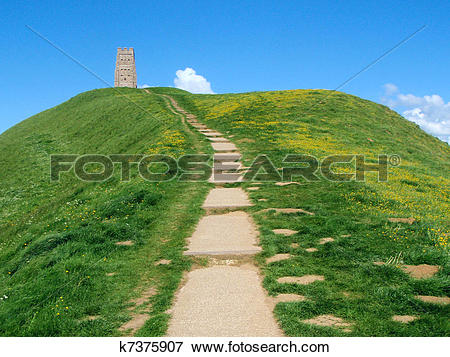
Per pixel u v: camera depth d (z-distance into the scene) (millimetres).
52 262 8578
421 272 7012
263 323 5465
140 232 10117
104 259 8414
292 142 24188
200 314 5777
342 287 6535
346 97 47281
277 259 7965
